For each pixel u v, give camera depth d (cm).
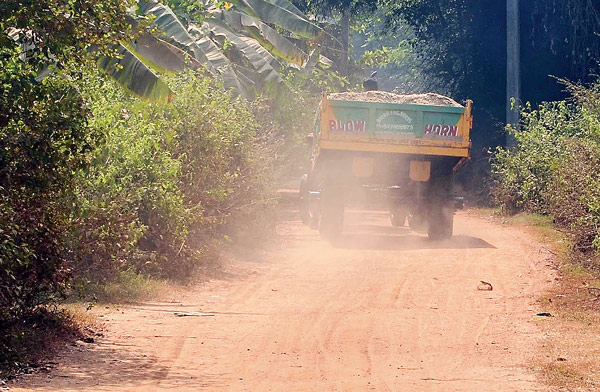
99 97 1778
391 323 1474
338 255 2316
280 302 1675
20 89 1188
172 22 2378
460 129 2427
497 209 3531
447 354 1248
